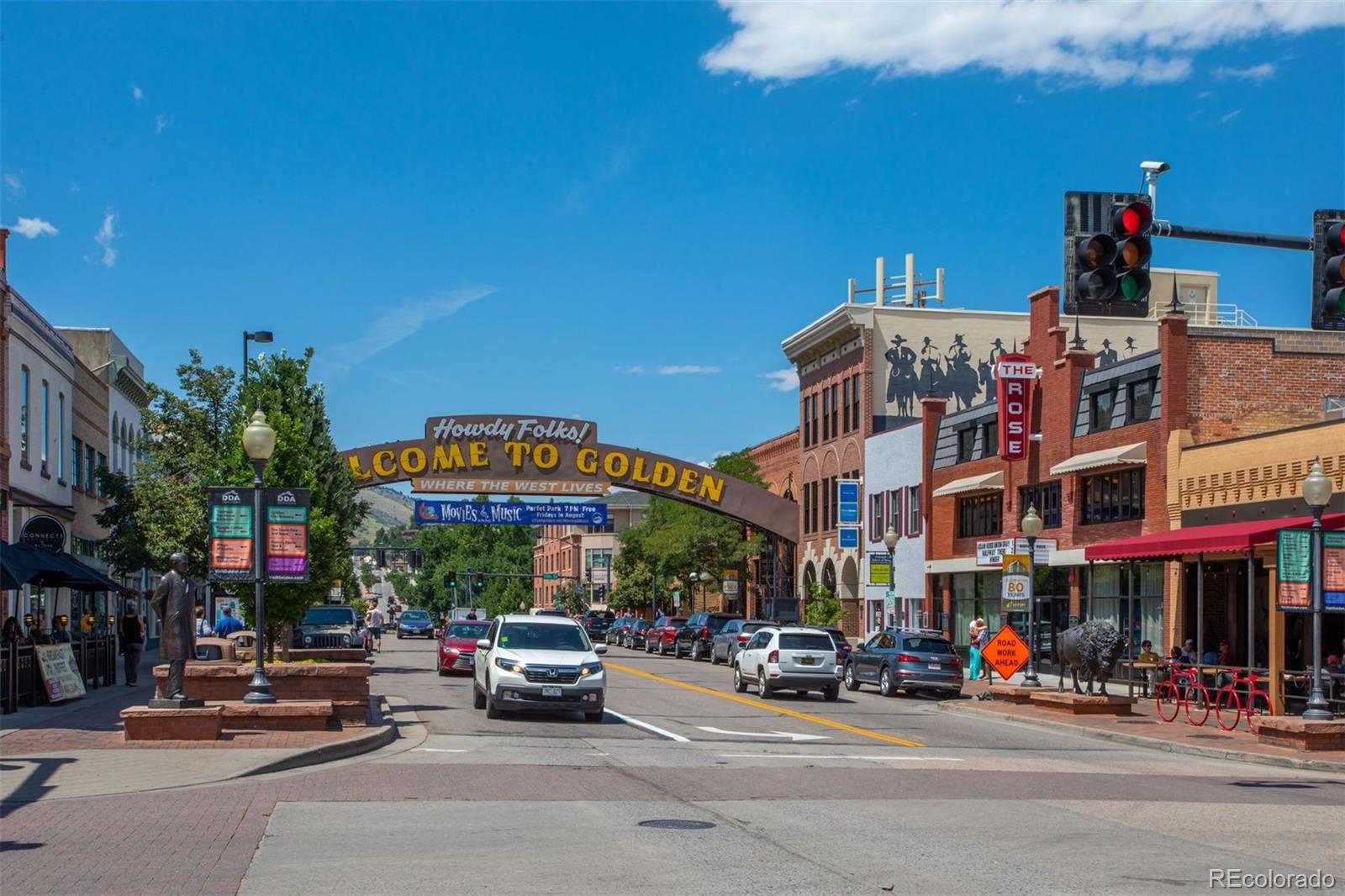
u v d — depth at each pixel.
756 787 15.03
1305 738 20.02
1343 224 13.11
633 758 18.08
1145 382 35.47
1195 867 10.35
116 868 9.63
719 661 48.88
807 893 9.08
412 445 55.34
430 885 9.16
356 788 14.24
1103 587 37.09
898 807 13.51
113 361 48.69
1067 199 12.28
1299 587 21.14
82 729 19.55
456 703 27.95
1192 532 28.27
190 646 18.17
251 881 9.24
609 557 107.75
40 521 31.14
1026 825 12.38
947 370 56.19
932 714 28.58
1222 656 29.95
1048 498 40.25
